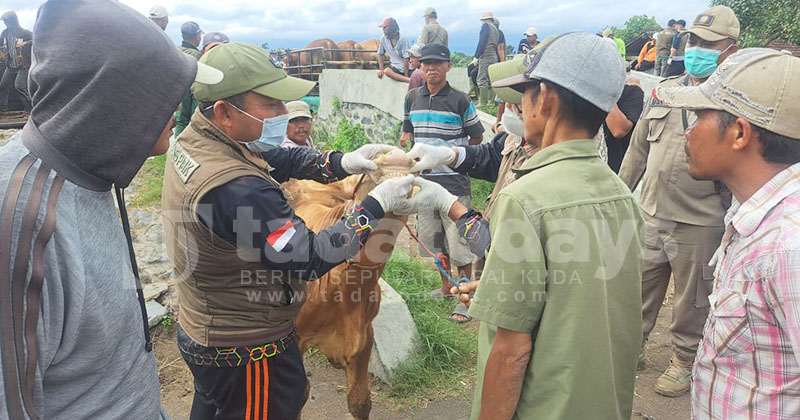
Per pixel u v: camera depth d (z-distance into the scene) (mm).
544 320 1480
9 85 9328
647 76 9828
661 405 3318
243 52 1839
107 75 1233
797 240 1295
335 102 11133
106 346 1343
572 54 1479
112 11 1272
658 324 4262
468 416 3240
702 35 3156
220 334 1982
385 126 9594
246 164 1855
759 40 15188
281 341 2082
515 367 1501
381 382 3547
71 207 1249
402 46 9625
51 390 1292
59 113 1234
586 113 1520
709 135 1508
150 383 1528
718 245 3160
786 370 1389
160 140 1449
